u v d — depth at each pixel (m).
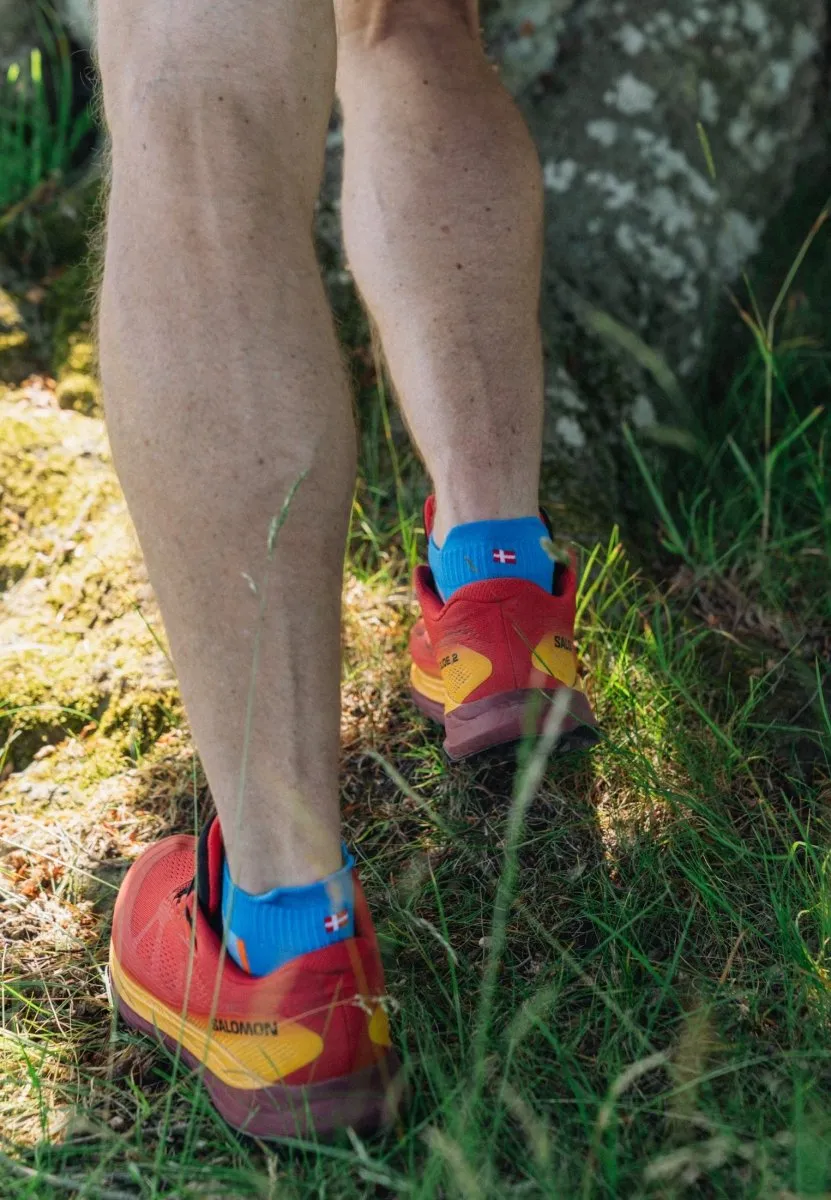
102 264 1.26
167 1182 1.18
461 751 1.49
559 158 2.44
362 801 1.70
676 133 2.45
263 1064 1.15
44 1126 1.22
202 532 1.05
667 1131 1.20
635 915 1.46
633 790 1.64
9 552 2.05
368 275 1.53
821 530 2.15
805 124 2.54
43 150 2.68
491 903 1.51
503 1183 1.13
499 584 1.47
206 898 1.22
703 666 1.90
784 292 2.27
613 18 2.46
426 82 1.53
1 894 1.60
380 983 1.18
